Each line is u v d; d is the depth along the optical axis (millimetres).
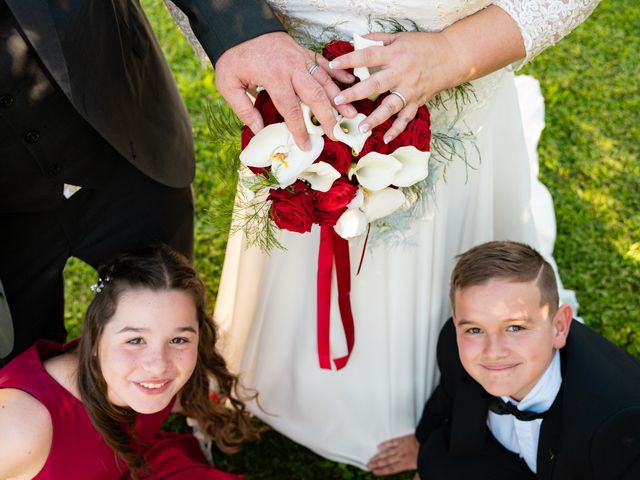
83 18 1973
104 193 2488
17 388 2408
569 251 3662
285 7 2096
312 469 3148
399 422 3033
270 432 3275
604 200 3834
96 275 3676
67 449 2512
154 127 2428
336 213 2072
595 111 4191
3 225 2365
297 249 2639
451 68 2035
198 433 3084
